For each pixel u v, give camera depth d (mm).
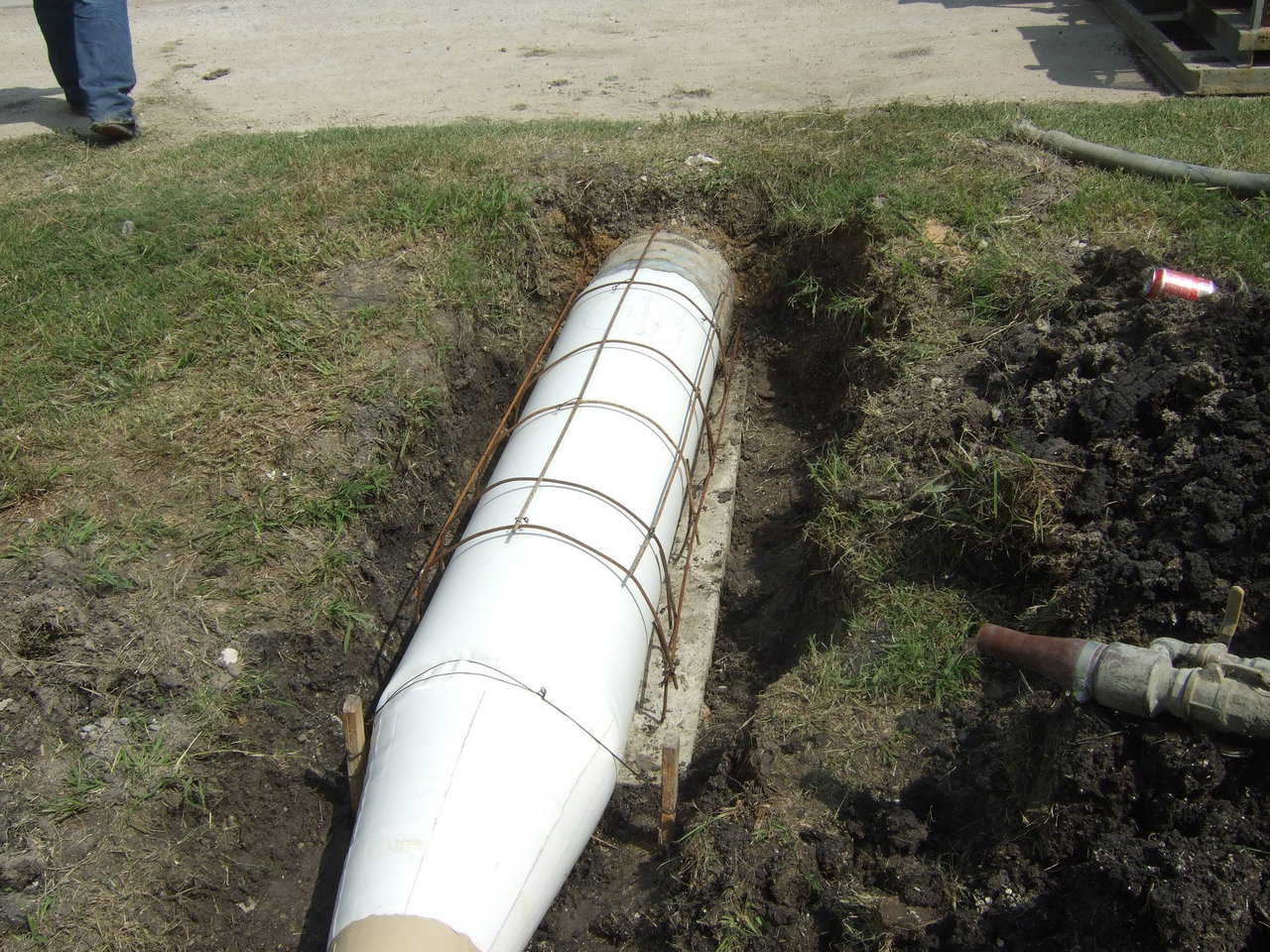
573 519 1878
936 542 1989
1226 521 1678
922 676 1825
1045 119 3035
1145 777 1504
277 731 1862
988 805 1649
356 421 2186
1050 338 2152
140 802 1705
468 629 1699
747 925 1585
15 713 1729
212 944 1688
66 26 3566
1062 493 1891
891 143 2908
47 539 1938
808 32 4254
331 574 1999
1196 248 2328
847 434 2330
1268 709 1417
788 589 2254
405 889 1449
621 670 1772
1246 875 1386
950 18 4266
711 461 2377
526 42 4375
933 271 2441
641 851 1824
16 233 2748
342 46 4457
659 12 4648
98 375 2289
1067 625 1785
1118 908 1424
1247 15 3451
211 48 4508
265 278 2553
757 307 2820
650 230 2789
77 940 1587
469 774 1537
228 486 2070
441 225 2723
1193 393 1853
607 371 2207
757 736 1806
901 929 1536
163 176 3059
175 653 1828
